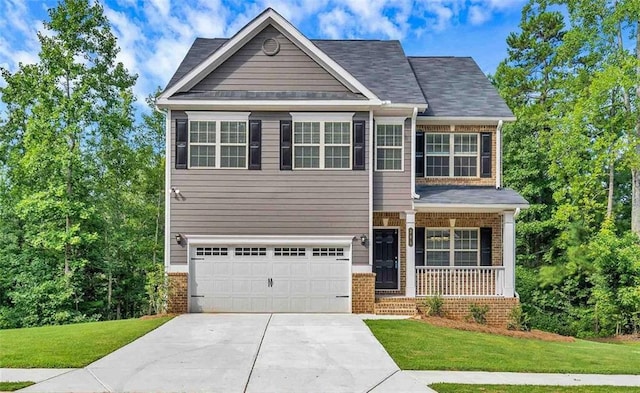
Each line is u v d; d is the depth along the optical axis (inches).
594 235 864.3
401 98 622.8
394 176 617.6
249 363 357.7
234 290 595.5
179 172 594.9
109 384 304.3
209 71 610.2
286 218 596.1
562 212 890.7
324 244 597.0
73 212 789.2
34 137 782.5
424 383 314.3
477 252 667.4
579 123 856.9
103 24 837.2
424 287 613.9
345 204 599.2
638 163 799.7
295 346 414.3
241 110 599.2
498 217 664.4
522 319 596.7
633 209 853.8
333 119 602.2
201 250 595.8
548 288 866.8
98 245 887.7
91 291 897.5
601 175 892.6
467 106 677.3
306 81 614.9
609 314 756.0
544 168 965.8
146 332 472.4
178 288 590.6
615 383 327.6
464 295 601.9
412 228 610.9
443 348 416.8
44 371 333.7
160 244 1063.6
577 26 914.7
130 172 967.0
